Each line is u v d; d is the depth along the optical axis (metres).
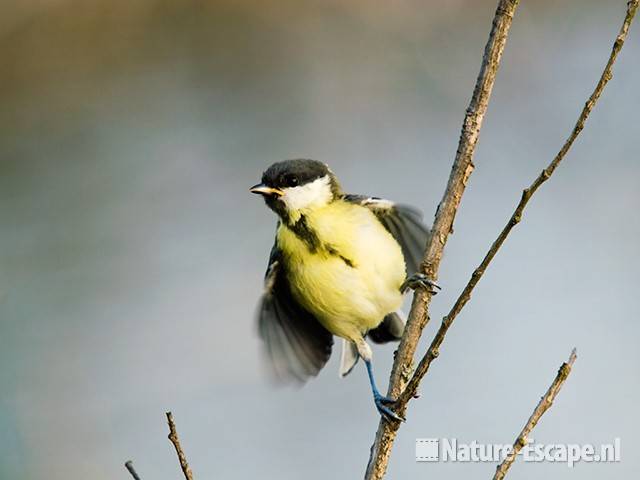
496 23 5.71
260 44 14.54
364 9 14.16
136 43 14.71
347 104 13.98
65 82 14.62
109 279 13.41
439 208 5.89
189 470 5.14
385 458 5.72
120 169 14.33
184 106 14.59
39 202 14.23
